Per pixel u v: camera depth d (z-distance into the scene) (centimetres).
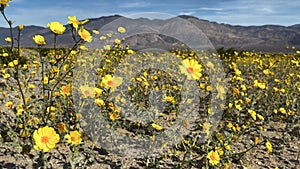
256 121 462
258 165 329
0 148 302
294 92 554
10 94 490
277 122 474
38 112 308
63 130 238
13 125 355
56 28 196
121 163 304
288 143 391
